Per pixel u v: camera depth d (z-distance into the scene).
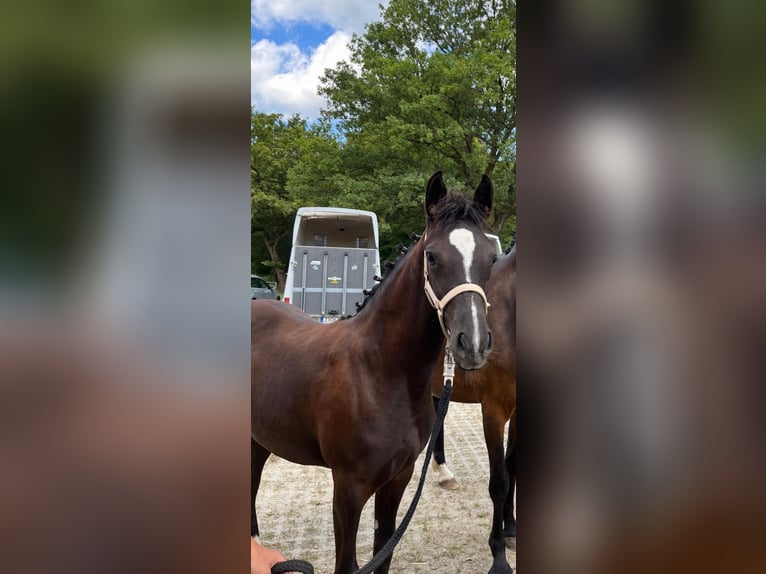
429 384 1.66
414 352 1.58
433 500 2.99
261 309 2.38
